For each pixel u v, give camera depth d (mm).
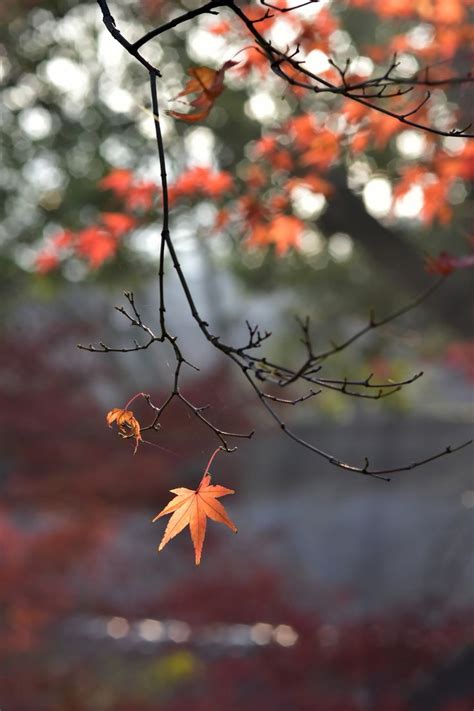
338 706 7359
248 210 4820
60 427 10367
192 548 12234
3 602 9211
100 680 9258
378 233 10172
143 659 9383
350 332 18062
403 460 21125
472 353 11758
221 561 10766
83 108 9102
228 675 7980
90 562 10070
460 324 11469
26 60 8234
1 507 10039
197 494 2396
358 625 7844
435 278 10891
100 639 9578
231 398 12703
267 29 4094
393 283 13344
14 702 9023
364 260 14125
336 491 20141
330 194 4750
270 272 15438
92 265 5102
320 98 5113
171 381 15047
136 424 2441
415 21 5219
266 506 19078
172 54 8648
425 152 4594
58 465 10133
